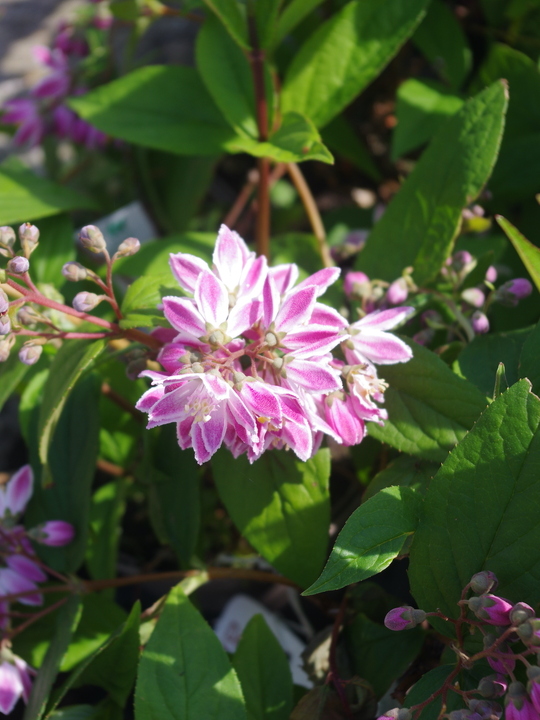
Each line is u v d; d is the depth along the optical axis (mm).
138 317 198
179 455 241
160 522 248
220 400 176
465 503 177
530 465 171
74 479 246
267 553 213
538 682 159
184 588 234
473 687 181
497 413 172
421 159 238
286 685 217
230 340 182
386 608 233
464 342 225
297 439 180
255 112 266
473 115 227
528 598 175
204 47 270
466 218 256
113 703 228
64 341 212
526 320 270
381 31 259
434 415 201
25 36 486
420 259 234
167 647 195
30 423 254
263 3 239
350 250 270
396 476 209
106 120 277
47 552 243
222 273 193
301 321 182
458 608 183
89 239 192
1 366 243
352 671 225
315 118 265
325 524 211
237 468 216
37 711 207
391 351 193
